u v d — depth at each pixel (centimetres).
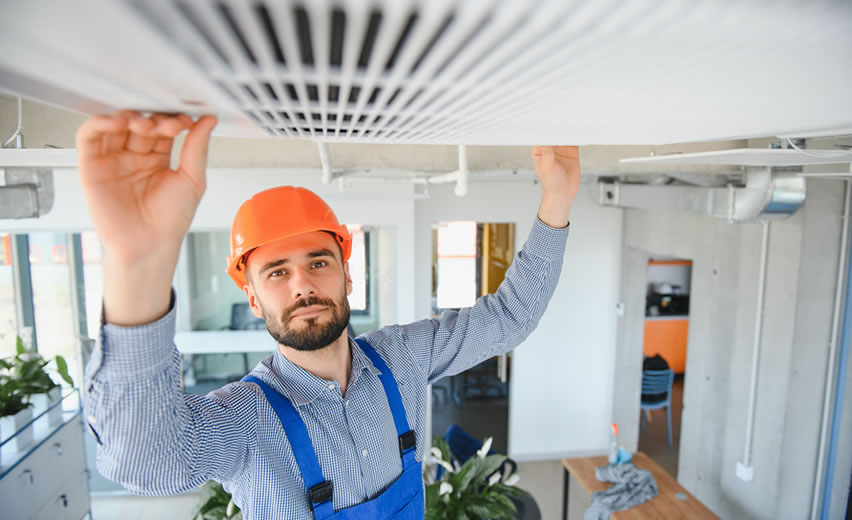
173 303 70
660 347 768
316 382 103
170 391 72
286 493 97
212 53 32
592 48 32
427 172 331
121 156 57
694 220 459
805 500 376
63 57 33
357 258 479
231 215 446
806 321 356
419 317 555
